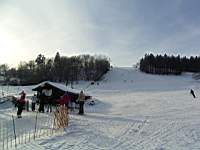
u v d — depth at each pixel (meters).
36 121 20.92
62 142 13.35
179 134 15.98
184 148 12.55
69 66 128.25
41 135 15.37
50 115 24.84
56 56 134.50
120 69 171.50
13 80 116.19
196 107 32.38
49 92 38.66
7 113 27.28
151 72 161.62
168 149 12.40
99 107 42.47
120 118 23.59
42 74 122.25
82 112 26.97
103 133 16.09
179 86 96.19
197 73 153.25
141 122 20.94
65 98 23.61
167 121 21.38
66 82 115.44
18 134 17.33
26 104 31.52
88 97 46.59
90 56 151.50
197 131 16.73
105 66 154.38
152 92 71.62
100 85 106.25
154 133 16.33
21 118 23.20
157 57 167.25
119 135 15.59
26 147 12.34
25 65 132.50
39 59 135.25
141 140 14.34
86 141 13.74
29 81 114.88
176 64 162.50
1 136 17.08
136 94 66.56
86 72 138.88
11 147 12.64
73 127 17.98
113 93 73.25
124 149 12.32
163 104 38.47
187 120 21.66
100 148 12.36
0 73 129.00
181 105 35.59
